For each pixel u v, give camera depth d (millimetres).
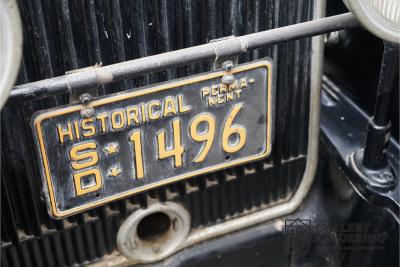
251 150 1183
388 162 1222
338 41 1358
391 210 1183
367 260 1232
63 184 1088
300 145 1293
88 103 1042
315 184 1349
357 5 992
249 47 1074
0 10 898
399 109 1228
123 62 1038
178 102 1096
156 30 1091
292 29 1085
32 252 1211
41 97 1009
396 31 1012
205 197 1269
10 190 1135
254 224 1321
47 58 1059
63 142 1059
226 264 1301
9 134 1091
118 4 1057
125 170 1114
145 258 1261
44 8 1031
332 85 1409
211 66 1136
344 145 1283
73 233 1218
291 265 1319
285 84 1222
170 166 1138
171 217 1255
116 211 1206
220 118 1133
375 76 1289
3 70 918
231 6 1117
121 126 1078
